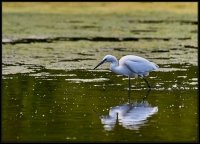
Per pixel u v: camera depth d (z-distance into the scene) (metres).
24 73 22.92
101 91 19.36
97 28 42.22
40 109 16.50
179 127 14.35
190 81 21.25
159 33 39.00
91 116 15.65
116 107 16.86
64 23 45.75
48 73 23.00
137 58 19.83
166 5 57.50
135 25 44.47
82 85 20.45
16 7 55.62
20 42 33.81
